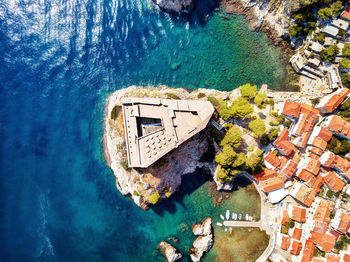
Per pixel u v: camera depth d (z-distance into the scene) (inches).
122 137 2787.9
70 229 2888.8
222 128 2797.7
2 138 2878.9
